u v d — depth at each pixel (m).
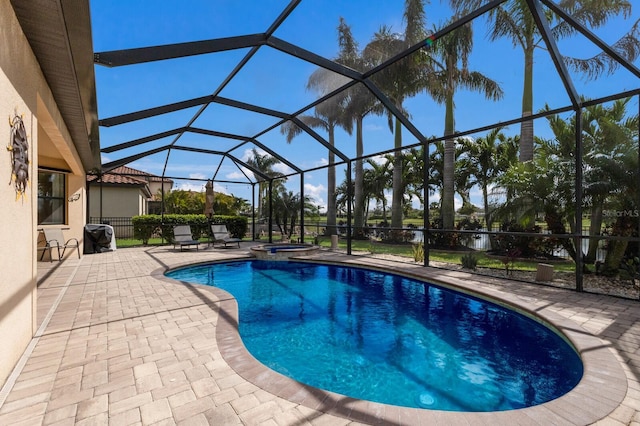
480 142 15.86
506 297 5.16
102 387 2.55
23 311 3.07
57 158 8.95
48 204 9.18
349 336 4.53
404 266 8.14
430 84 13.77
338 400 2.39
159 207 27.33
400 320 5.16
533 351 4.04
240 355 3.13
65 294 5.41
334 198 18.39
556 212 8.52
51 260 8.74
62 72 3.83
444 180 14.21
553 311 4.45
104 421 2.14
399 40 12.59
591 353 3.15
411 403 2.96
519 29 10.93
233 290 7.01
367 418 2.18
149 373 2.77
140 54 4.52
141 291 5.62
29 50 3.14
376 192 20.81
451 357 3.88
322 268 9.20
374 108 16.22
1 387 2.49
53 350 3.22
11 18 2.61
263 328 4.84
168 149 11.55
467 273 7.20
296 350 4.10
